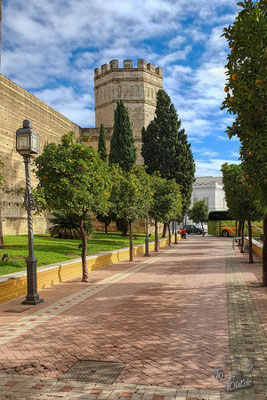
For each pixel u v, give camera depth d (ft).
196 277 44.32
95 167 41.09
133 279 43.39
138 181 64.34
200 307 28.37
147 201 67.31
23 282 33.73
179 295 33.22
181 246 107.24
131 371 16.02
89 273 49.21
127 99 166.50
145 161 138.62
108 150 156.97
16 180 95.45
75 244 74.84
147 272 49.80
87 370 16.17
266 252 37.68
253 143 22.20
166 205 87.71
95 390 14.23
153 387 14.43
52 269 39.73
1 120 90.38
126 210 61.62
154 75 172.35
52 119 120.67
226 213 169.07
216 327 22.86
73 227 87.45
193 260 65.67
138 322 24.09
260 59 20.59
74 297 32.58
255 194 27.55
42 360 17.42
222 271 49.52
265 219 37.65
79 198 38.81
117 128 134.31
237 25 21.98
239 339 20.43
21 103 100.22
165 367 16.44
